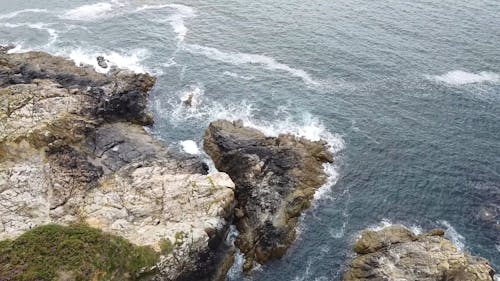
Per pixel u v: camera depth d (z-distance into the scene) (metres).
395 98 80.31
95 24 99.75
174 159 65.50
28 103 66.75
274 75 85.12
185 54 90.62
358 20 100.69
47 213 54.12
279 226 58.81
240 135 68.94
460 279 50.25
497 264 56.81
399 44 92.88
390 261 53.75
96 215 54.28
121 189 58.22
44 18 101.94
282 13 103.81
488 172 67.69
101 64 84.94
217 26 99.75
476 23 99.88
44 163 60.28
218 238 55.88
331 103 78.94
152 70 85.62
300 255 58.41
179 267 52.09
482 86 83.19
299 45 92.75
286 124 74.19
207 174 63.53
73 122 66.12
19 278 45.62
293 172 64.06
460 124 75.44
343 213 62.59
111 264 49.28
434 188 65.62
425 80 84.12
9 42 91.94
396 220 61.81
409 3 107.62
